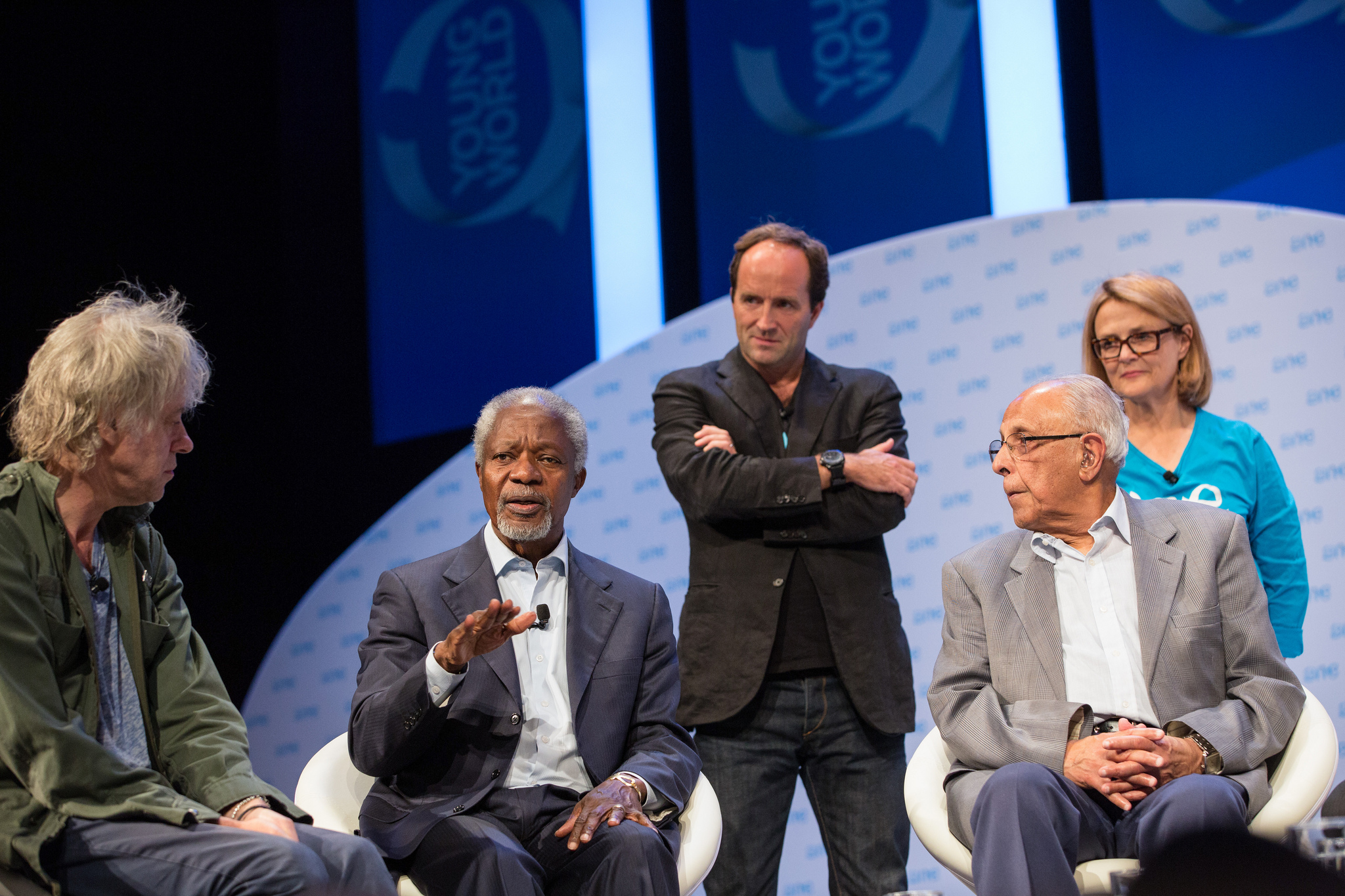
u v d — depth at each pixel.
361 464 6.05
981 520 4.74
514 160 5.97
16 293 5.59
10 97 5.61
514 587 3.07
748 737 3.40
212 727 2.64
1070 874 2.56
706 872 2.85
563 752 2.91
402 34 6.18
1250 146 4.79
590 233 5.81
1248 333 4.49
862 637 3.38
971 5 5.26
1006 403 4.76
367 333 6.09
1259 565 3.62
